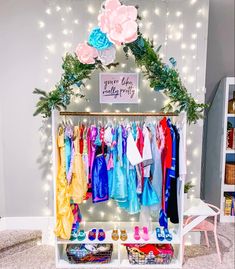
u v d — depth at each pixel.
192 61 2.09
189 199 2.14
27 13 2.05
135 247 1.90
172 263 1.87
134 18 1.46
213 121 2.72
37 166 2.20
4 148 2.18
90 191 1.86
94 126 1.79
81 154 1.76
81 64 1.67
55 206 1.77
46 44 2.07
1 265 1.87
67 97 1.73
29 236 2.12
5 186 2.21
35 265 1.88
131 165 1.78
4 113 2.15
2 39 2.07
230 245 2.14
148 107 2.12
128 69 2.07
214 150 2.70
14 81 2.12
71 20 2.05
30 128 2.16
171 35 2.07
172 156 1.76
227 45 2.53
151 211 1.99
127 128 1.79
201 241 2.21
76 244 1.94
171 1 2.04
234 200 2.55
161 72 1.67
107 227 2.07
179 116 1.86
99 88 2.05
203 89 2.12
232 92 2.70
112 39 1.47
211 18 2.40
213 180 2.73
